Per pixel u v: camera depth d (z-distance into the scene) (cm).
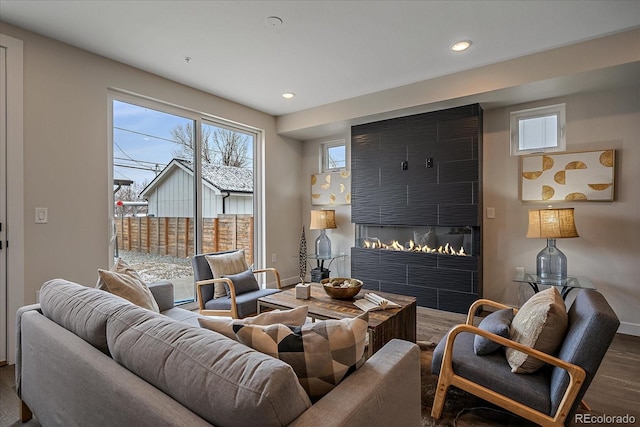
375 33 260
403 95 370
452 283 373
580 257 321
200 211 393
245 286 309
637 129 297
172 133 366
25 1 217
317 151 518
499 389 161
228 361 89
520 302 351
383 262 422
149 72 330
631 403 195
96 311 132
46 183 260
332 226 467
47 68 261
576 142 324
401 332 234
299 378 105
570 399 143
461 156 366
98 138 292
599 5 224
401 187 407
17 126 245
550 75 287
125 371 107
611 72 273
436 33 260
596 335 142
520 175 352
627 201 301
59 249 267
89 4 221
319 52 291
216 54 294
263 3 222
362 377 107
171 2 220
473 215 359
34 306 181
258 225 474
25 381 168
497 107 364
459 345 192
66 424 130
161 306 255
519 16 237
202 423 82
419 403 132
